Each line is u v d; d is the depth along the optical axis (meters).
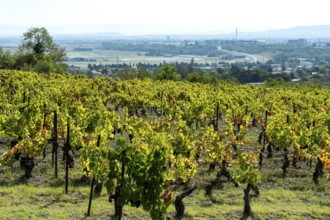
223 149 17.33
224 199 15.63
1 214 12.05
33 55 81.56
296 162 21.41
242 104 34.22
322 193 17.17
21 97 25.45
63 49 92.19
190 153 18.25
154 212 10.28
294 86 74.00
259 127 31.70
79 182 16.48
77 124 19.78
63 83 37.44
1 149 20.44
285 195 16.47
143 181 10.06
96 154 12.04
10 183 15.62
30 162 16.45
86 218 12.38
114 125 22.12
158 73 84.00
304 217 13.97
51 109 19.42
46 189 14.90
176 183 16.47
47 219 12.02
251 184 14.12
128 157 10.30
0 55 78.50
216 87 51.56
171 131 22.42
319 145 20.05
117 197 11.28
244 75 144.25
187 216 13.36
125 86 40.38
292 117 25.39
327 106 32.81
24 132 17.34
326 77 167.25
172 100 33.81
